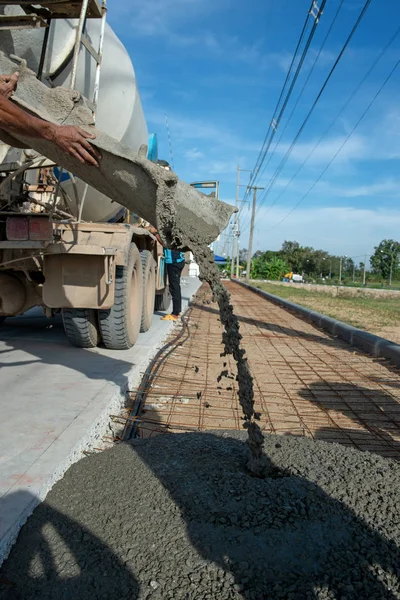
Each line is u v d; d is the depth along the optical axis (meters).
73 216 5.66
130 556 1.92
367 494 2.33
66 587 1.81
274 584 1.79
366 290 29.59
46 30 3.77
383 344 6.71
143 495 2.29
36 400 3.63
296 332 9.10
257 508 2.17
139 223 7.19
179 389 4.64
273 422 3.90
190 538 2.00
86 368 4.66
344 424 3.93
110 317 5.38
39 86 2.52
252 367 5.85
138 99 5.38
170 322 8.51
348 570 1.86
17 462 2.58
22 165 4.04
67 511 2.23
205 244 2.62
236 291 24.62
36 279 5.63
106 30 4.85
